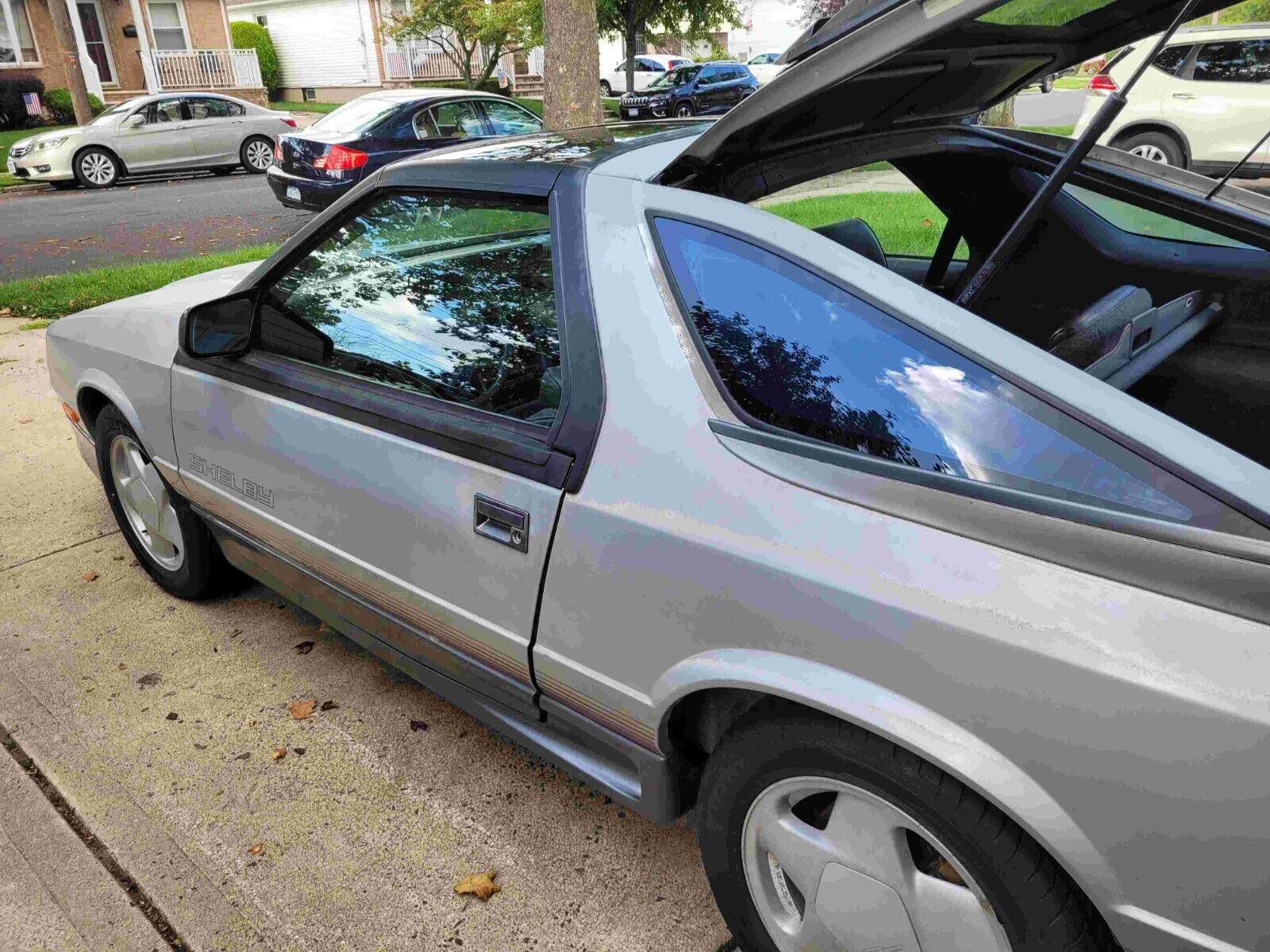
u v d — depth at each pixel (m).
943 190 2.68
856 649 1.56
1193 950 1.37
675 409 1.82
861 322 1.69
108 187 16.11
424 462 2.24
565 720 2.18
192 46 27.59
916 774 1.55
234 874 2.39
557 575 1.99
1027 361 1.54
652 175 2.02
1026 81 2.55
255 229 11.73
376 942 2.19
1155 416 1.46
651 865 2.38
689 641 1.80
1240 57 10.40
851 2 1.86
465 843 2.46
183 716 2.98
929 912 1.64
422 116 11.05
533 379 2.10
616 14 25.97
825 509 1.62
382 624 2.60
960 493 1.51
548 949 2.16
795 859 1.79
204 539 3.41
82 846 2.49
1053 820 1.42
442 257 2.31
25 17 24.41
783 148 2.17
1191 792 1.30
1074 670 1.36
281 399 2.64
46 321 7.57
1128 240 2.77
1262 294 2.60
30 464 4.96
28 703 3.06
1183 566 1.32
